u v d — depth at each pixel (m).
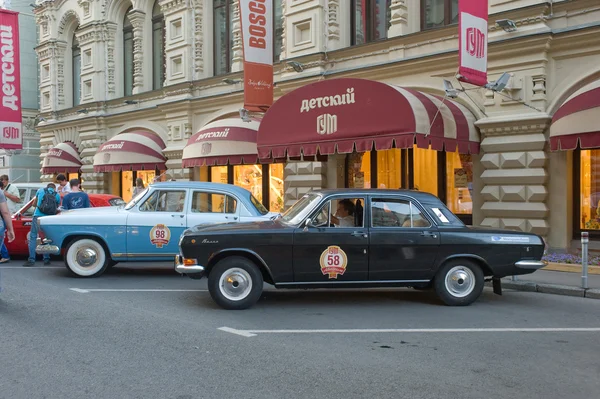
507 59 12.15
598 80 10.53
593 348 6.03
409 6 14.30
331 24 15.56
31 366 5.24
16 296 8.50
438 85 13.45
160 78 22.08
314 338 6.34
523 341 6.29
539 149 11.74
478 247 8.04
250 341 6.18
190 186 10.73
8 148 22.52
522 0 11.90
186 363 5.38
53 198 11.93
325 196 7.97
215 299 7.76
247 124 16.28
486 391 4.74
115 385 4.76
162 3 20.44
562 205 11.67
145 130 21.83
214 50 19.81
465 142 12.10
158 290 9.22
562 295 8.93
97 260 10.45
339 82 11.83
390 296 8.88
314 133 12.22
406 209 8.09
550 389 4.80
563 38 11.41
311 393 4.64
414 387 4.80
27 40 30.97
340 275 7.83
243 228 7.86
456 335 6.52
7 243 12.56
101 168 20.73
